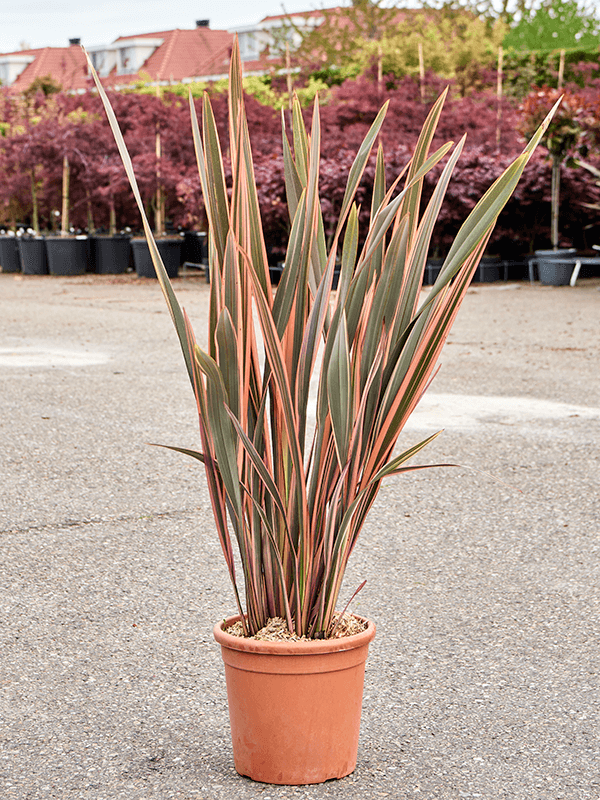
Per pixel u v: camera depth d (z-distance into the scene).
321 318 2.26
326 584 2.37
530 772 2.47
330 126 19.67
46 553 4.10
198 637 3.31
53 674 3.03
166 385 7.94
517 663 3.12
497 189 2.14
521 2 36.94
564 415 6.78
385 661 3.13
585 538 4.32
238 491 2.31
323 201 15.62
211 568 3.96
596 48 25.22
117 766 2.49
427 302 2.20
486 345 10.21
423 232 2.27
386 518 4.62
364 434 2.32
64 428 6.39
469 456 5.69
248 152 2.26
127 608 3.55
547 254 16.52
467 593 3.70
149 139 19.95
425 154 2.34
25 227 23.73
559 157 16.06
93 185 19.70
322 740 2.37
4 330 11.64
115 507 4.74
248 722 2.37
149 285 17.62
